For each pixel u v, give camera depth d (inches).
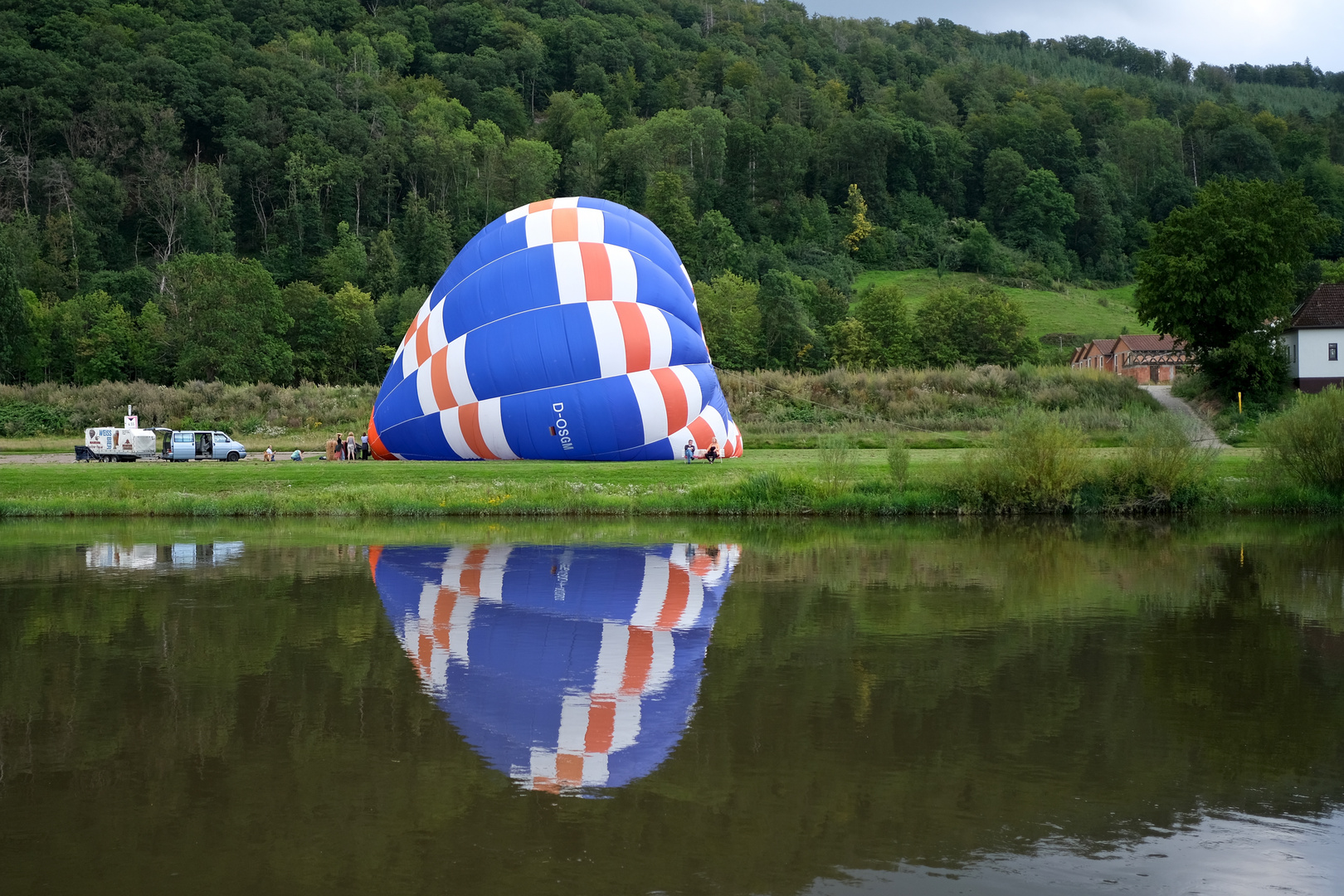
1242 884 329.7
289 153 6702.8
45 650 625.3
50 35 7396.7
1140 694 537.0
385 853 350.0
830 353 4360.2
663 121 7795.3
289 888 325.1
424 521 1307.8
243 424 2598.4
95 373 3668.8
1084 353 4886.8
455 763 435.8
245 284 3587.6
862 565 956.6
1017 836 363.6
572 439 1619.1
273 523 1293.1
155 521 1311.5
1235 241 2409.0
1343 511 1342.3
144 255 6240.2
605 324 1606.8
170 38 7677.2
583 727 484.1
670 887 325.4
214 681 559.2
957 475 1379.2
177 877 332.8
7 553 1035.3
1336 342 2834.6
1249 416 2315.5
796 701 523.8
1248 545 1079.6
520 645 644.1
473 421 1630.2
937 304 4335.6
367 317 4340.6
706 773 423.2
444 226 6092.5
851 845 356.5
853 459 1446.9
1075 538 1143.6
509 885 327.0
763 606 770.2
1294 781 415.8
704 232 5920.3
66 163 6259.8
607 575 904.3
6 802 392.8
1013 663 600.1
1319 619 721.6
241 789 406.3
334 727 483.2
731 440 1785.2
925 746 455.2
